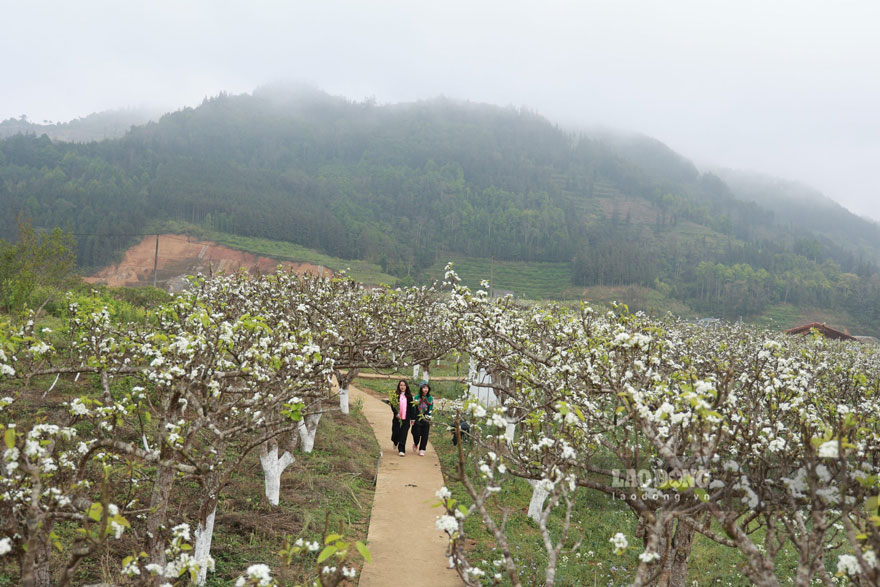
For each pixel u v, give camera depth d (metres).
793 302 139.12
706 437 5.91
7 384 12.62
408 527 11.81
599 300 139.12
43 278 23.28
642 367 7.36
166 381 7.23
